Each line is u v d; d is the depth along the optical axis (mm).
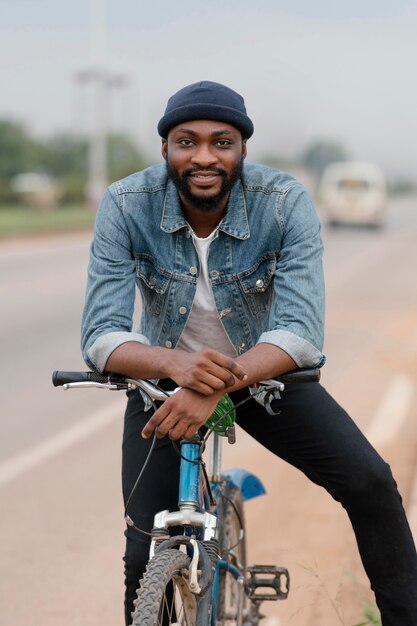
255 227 3285
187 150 3102
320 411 3305
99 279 3232
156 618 2639
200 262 3299
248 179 3316
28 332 12250
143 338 3109
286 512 5758
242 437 7445
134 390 3412
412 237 33625
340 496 3295
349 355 10914
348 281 18875
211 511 3303
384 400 8586
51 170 84000
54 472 6488
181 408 2832
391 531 3266
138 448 3332
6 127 79062
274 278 3307
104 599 4641
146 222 3285
